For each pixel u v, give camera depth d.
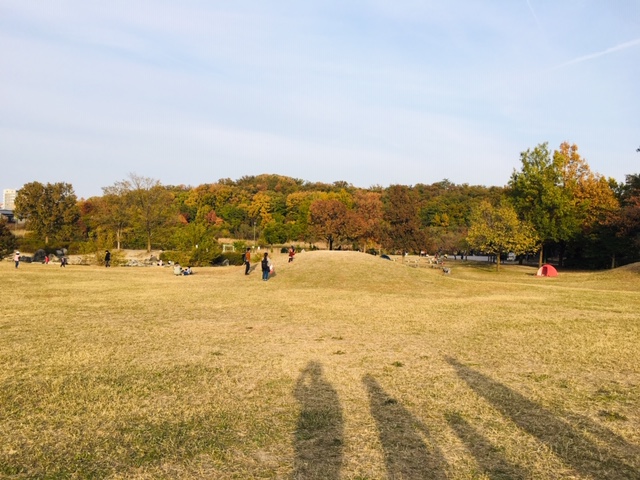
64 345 9.94
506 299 19.98
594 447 5.16
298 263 29.25
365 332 11.92
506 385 7.46
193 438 5.30
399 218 65.25
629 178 54.75
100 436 5.35
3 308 15.29
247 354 9.40
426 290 23.53
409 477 4.41
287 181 151.38
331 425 5.72
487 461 4.79
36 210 72.19
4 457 4.78
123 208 66.38
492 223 45.81
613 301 19.52
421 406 6.45
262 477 4.39
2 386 7.12
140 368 8.25
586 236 48.38
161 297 18.94
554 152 48.44
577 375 8.11
